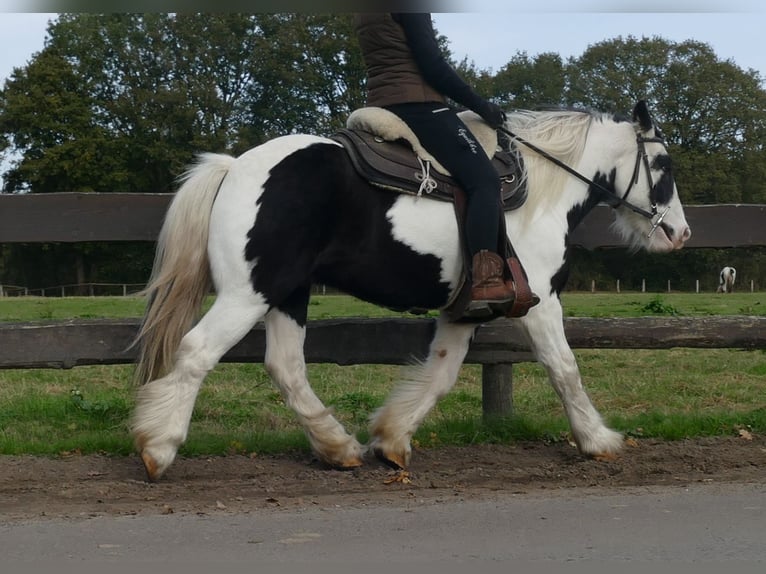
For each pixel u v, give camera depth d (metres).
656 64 47.06
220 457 5.84
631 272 42.78
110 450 5.92
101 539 4.02
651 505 4.60
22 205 6.06
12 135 46.91
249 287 4.96
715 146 47.84
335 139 5.30
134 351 6.07
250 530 4.16
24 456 5.78
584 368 9.89
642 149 5.97
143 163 46.09
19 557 3.76
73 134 45.91
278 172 5.02
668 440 6.36
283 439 6.14
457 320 5.59
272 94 44.62
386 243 5.16
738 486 5.05
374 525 4.24
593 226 6.73
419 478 5.37
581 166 5.80
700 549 3.87
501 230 5.25
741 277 42.78
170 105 43.88
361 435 6.35
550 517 4.38
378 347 6.31
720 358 10.73
